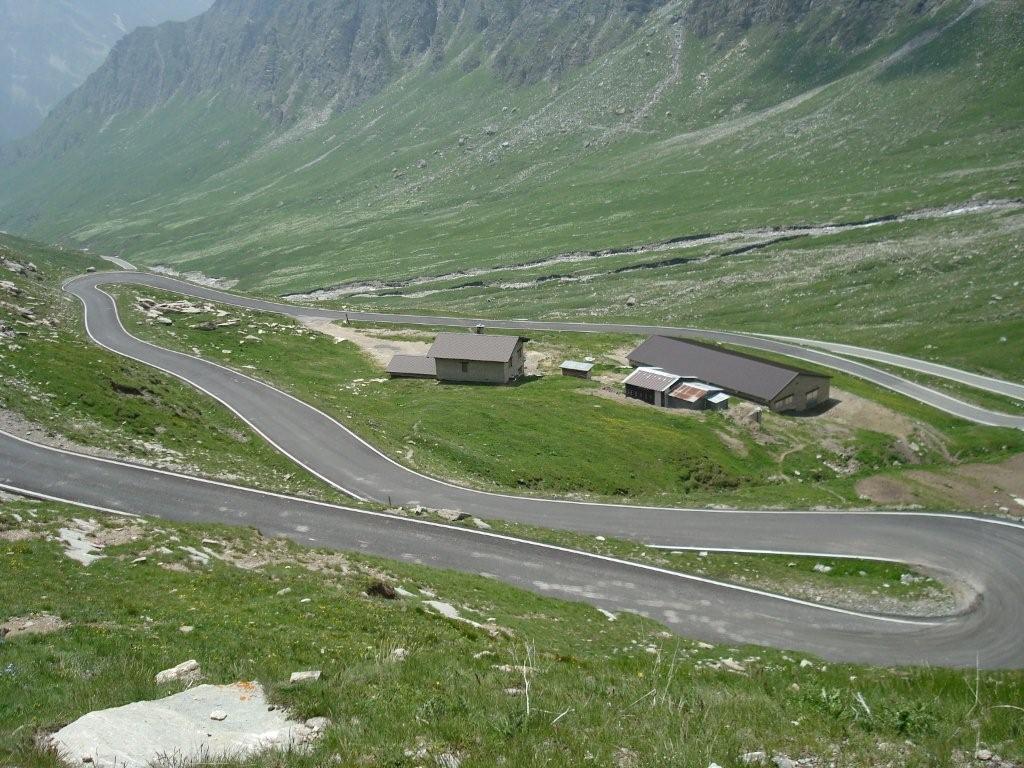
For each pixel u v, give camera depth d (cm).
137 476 4888
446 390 10150
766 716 1597
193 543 3528
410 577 3725
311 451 6462
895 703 1738
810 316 15738
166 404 6750
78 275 15775
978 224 18538
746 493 7044
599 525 5475
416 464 6384
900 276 16762
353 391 10156
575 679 1866
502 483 6675
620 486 7112
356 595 2927
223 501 4778
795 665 3331
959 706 1728
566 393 10000
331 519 4769
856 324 14812
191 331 11962
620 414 9256
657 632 3797
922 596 4634
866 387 11238
